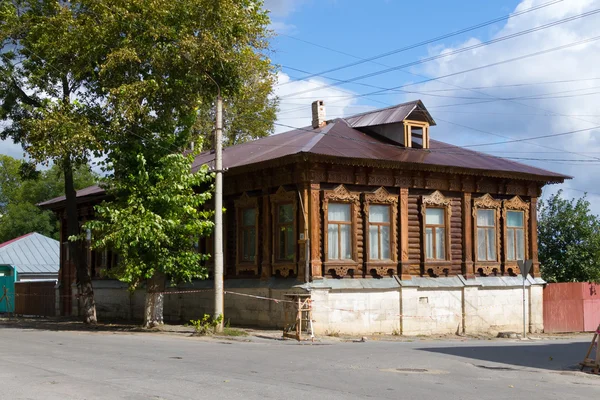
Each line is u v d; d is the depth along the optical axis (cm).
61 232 4297
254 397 1100
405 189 2928
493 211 3234
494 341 2698
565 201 4038
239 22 2797
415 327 2880
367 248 2798
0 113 2994
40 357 1606
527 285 3278
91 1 2666
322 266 2681
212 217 3130
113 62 2575
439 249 3044
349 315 2700
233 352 1808
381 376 1402
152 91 2636
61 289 4178
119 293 3772
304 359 1662
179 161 2620
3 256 5334
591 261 3869
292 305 2531
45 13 2908
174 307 3353
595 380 1517
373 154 2830
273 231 2823
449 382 1355
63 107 2705
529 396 1223
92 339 2206
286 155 2628
